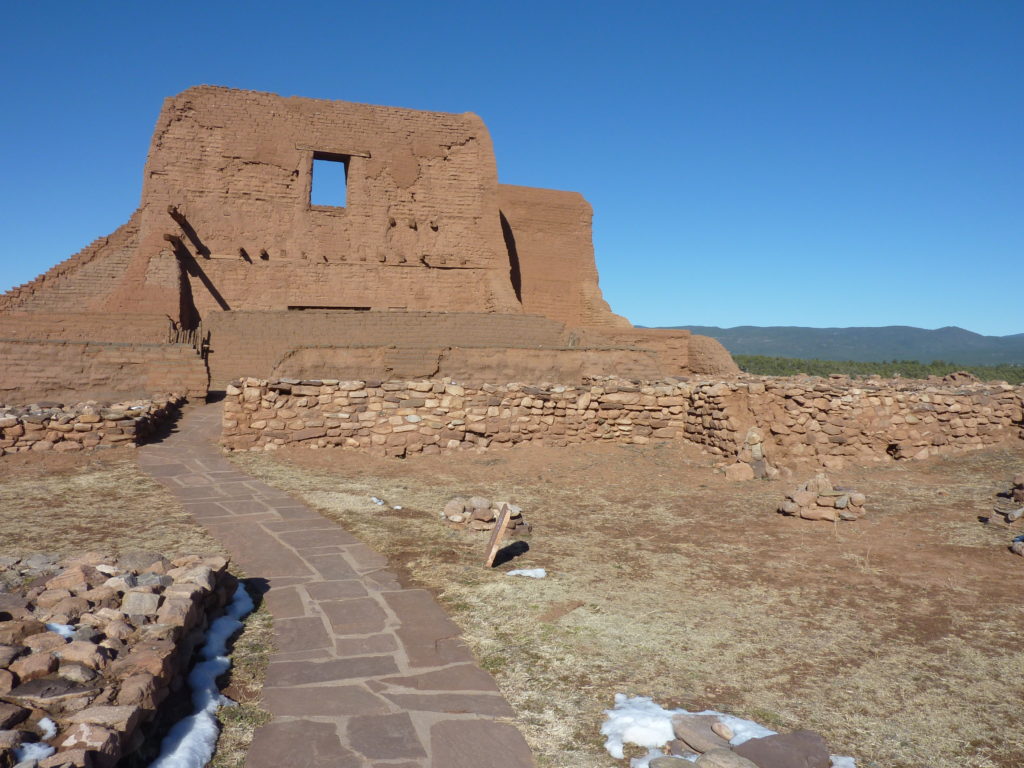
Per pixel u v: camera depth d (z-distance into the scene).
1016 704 5.44
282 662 5.82
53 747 3.84
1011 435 16.64
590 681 5.65
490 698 5.32
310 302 36.97
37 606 5.59
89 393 20.31
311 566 8.20
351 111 38.62
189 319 34.25
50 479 12.12
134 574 6.30
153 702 4.50
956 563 8.73
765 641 6.50
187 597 5.82
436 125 40.12
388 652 6.05
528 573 8.16
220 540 9.04
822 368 51.78
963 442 16.06
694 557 9.01
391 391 15.80
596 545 9.52
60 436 14.51
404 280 38.59
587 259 46.94
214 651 5.85
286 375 25.50
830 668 5.98
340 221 38.00
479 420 16.14
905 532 10.12
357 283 37.81
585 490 13.01
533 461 15.25
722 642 6.46
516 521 10.04
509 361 29.16
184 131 35.84
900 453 15.54
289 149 37.38
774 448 15.04
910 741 4.93
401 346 27.03
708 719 5.02
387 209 38.84
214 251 35.88
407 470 14.20
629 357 31.34
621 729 4.89
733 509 11.59
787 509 11.09
